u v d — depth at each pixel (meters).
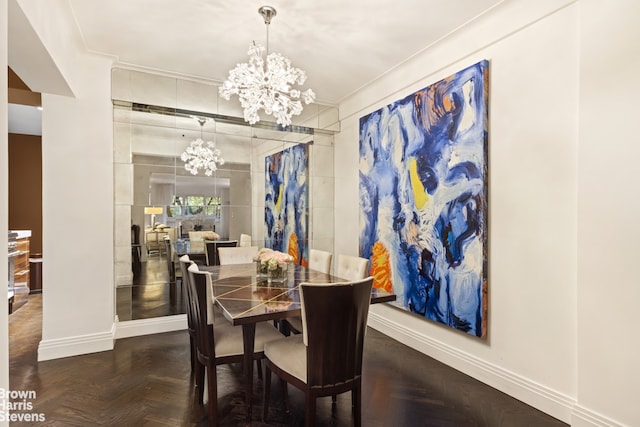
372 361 3.16
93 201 3.32
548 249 2.32
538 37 2.39
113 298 3.52
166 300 3.92
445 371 2.96
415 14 2.67
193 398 2.48
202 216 4.11
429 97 3.21
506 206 2.60
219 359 2.23
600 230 2.00
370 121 4.05
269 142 4.51
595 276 2.02
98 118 3.35
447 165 3.02
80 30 2.92
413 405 2.42
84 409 2.34
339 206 4.84
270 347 2.25
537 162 2.39
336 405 2.42
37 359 3.10
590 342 2.04
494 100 2.68
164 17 2.73
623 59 1.91
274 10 2.63
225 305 2.14
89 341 3.27
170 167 3.94
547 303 2.33
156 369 2.93
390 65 3.59
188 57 3.45
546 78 2.34
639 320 1.83
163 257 3.91
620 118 1.92
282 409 2.37
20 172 6.16
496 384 2.64
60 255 3.18
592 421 2.02
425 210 3.27
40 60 2.42
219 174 4.21
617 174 1.92
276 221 4.54
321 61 3.50
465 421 2.23
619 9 1.92
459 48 2.97
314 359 1.91
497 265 2.66
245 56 3.42
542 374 2.35
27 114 5.03
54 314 3.15
